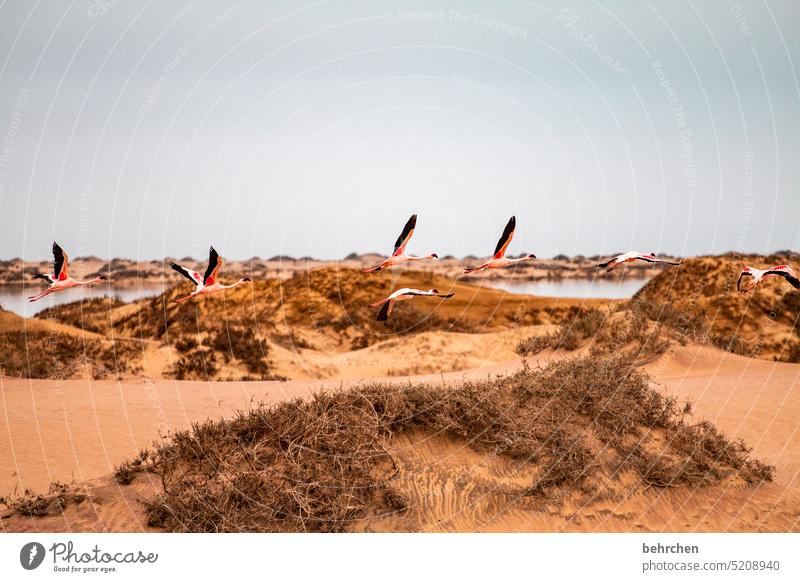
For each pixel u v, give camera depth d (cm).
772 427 1895
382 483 1234
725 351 2861
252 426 1321
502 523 1217
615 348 2716
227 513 1170
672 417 1675
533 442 1358
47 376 2662
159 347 3203
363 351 3738
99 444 1767
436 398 1402
